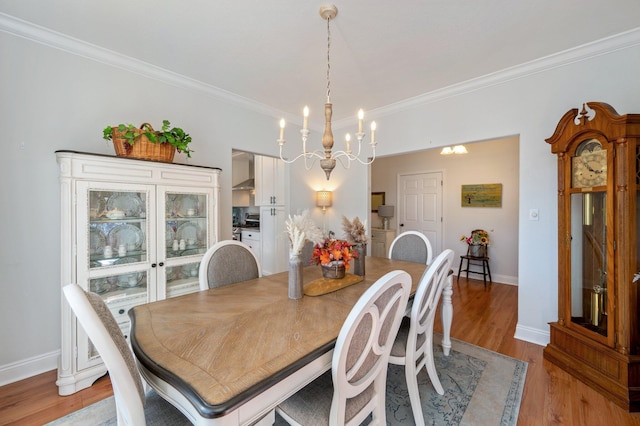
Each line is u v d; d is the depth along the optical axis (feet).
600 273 6.31
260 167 15.40
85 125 7.27
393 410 5.46
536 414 5.30
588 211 6.62
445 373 6.64
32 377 6.47
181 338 3.55
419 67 8.38
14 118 6.31
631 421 5.10
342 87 9.81
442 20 6.23
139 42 7.11
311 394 3.77
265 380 2.71
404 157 18.28
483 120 9.15
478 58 7.87
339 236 13.98
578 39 7.00
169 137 7.39
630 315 5.58
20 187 6.39
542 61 7.91
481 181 15.35
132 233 7.09
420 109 10.71
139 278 7.12
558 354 6.95
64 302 5.87
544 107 8.03
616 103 7.02
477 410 5.41
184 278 8.07
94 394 5.91
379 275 6.70
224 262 6.28
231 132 10.59
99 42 7.11
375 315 3.40
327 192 14.03
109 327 3.14
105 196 6.61
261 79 9.19
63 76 6.93
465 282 14.61
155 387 3.08
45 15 6.04
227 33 6.73
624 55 6.91
